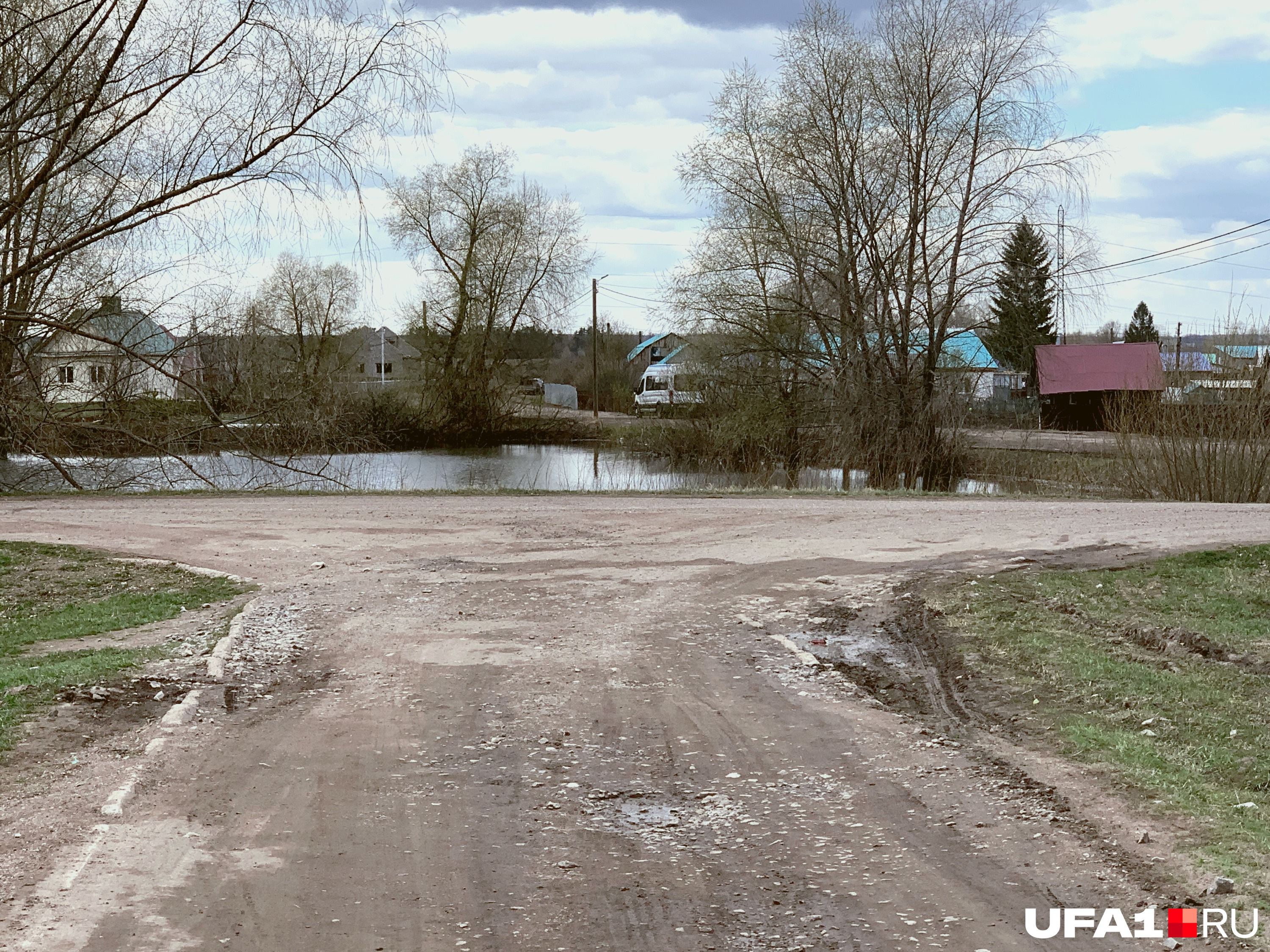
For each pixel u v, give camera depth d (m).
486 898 4.90
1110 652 9.83
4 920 4.54
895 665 9.57
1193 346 37.94
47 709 7.46
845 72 34.03
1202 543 15.68
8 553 14.57
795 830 5.78
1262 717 7.65
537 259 56.62
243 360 25.78
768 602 12.05
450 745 7.16
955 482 35.22
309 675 8.91
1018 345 34.78
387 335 85.88
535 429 55.81
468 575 13.41
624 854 5.44
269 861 5.24
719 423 40.19
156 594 12.26
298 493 23.17
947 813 6.00
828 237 35.44
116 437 24.39
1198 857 5.21
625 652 9.78
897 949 4.45
